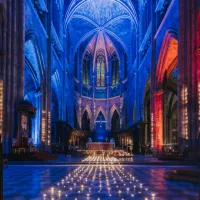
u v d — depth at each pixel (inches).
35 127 1154.0
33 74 1182.9
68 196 280.4
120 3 1801.2
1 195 164.9
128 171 527.5
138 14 1712.6
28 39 933.8
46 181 386.6
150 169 573.0
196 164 649.0
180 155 737.6
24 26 820.6
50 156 919.7
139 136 1524.4
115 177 430.0
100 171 527.2
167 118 1803.6
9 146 713.6
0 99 686.5
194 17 714.8
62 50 1647.4
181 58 757.3
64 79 1680.6
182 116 743.1
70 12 1791.3
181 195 282.7
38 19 1051.3
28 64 1141.1
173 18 922.7
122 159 895.1
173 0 908.6
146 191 306.7
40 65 1121.4
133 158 975.6
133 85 1854.1
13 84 740.0
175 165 662.5
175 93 1581.0
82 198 270.2
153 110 1192.8
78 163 713.0
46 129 1173.1
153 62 1216.8
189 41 727.1
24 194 290.5
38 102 1163.9
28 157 722.2
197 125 680.4
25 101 746.8
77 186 342.6
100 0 1936.5
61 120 1601.9
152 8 1251.2
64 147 1573.6
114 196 279.7
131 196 278.4
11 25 753.6
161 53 1098.1
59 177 432.1
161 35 1098.7
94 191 308.3
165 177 417.4
